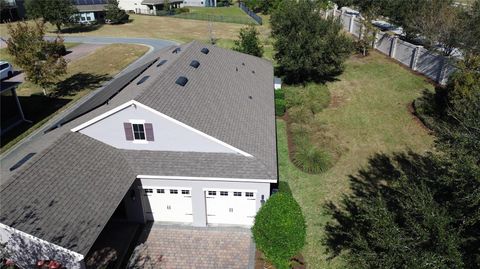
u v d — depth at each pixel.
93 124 17.88
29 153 21.27
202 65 24.27
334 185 21.62
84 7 75.50
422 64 36.19
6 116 29.25
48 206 14.15
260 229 15.22
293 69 34.75
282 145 25.86
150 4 87.38
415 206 11.73
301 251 17.11
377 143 25.86
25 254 13.62
